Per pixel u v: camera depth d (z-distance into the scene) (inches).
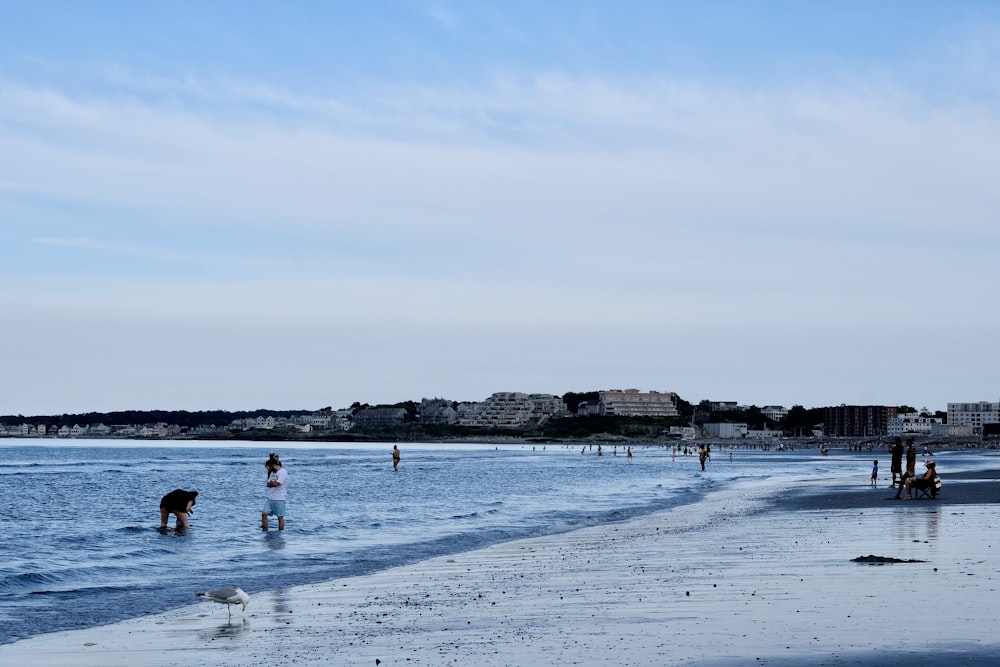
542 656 361.4
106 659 395.9
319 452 7785.4
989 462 4955.7
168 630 470.3
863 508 1211.2
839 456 7145.7
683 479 2787.9
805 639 366.0
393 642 411.5
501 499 1792.6
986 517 996.6
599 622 435.2
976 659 321.7
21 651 418.9
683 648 360.8
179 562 807.7
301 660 378.9
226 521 1263.5
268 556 852.0
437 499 1806.1
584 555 773.9
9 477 2832.2
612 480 2763.3
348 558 830.5
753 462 5236.2
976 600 448.8
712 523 1075.9
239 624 484.1
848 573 563.5
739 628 398.0
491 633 421.7
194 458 5442.9
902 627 383.6
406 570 719.1
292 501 1732.3
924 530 849.5
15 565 781.3
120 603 577.9
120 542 976.9
